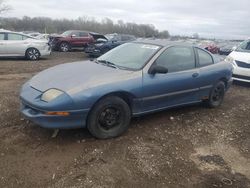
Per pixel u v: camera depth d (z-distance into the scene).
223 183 4.20
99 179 3.98
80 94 4.64
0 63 13.67
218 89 7.17
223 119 6.59
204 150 5.10
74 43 23.17
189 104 6.46
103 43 19.84
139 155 4.66
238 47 11.17
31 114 4.70
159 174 4.25
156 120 6.08
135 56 5.80
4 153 4.41
